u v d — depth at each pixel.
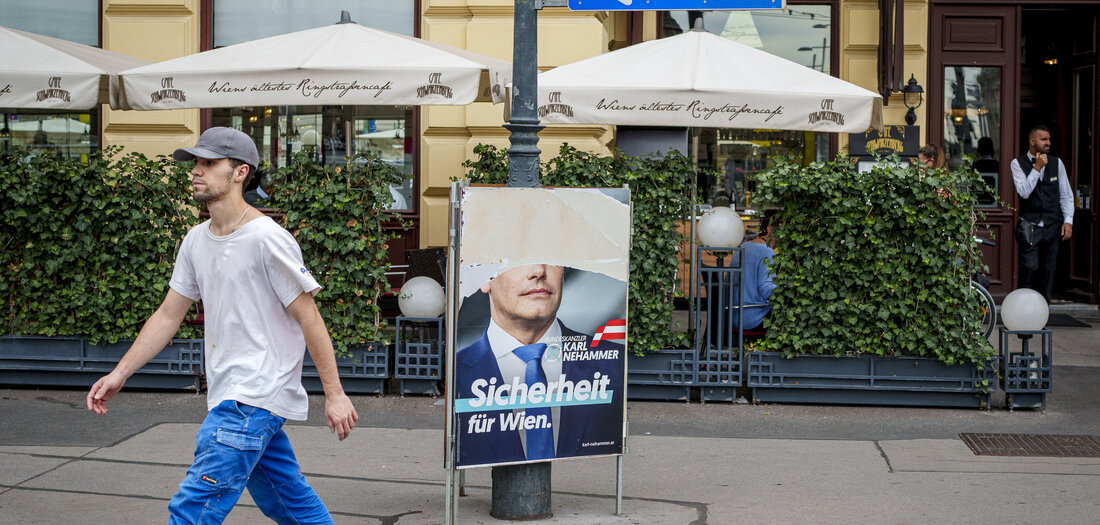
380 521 4.98
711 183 11.54
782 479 5.76
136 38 10.43
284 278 3.66
